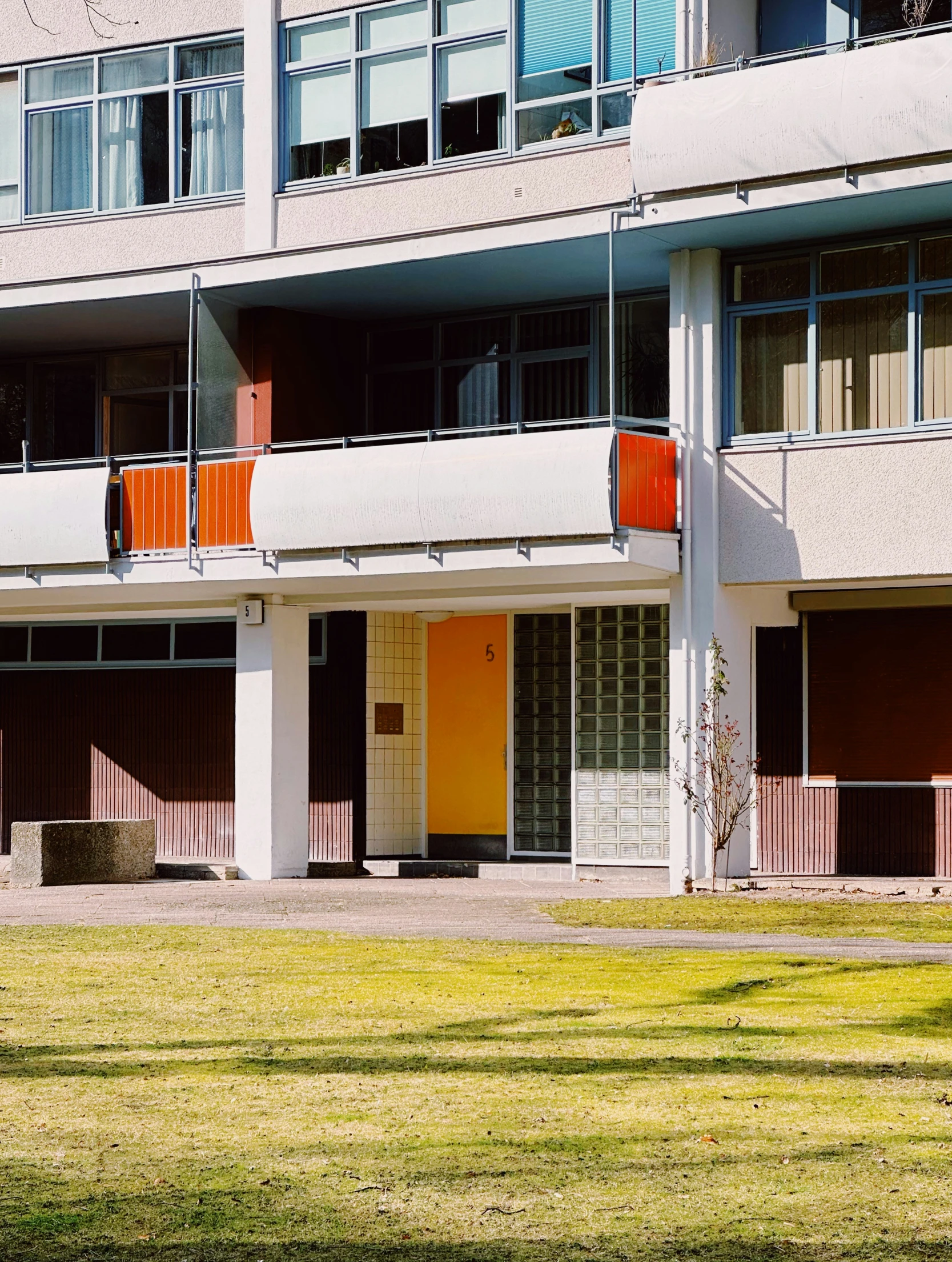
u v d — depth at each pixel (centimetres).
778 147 1606
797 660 1916
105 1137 708
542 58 1864
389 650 2203
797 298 1752
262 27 2033
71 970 1166
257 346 2066
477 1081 806
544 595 1938
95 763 2361
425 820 2216
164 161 2123
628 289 1962
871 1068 827
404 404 2111
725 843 1747
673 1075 815
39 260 2172
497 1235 575
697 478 1770
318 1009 1002
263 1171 656
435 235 1839
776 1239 569
